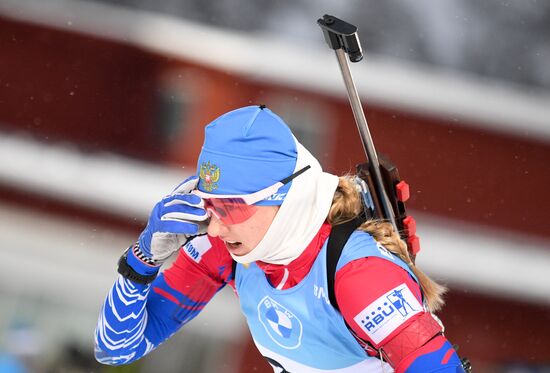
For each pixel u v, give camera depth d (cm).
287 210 809
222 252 937
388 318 775
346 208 840
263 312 880
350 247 812
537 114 4756
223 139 801
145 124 4631
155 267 875
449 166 4619
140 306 898
